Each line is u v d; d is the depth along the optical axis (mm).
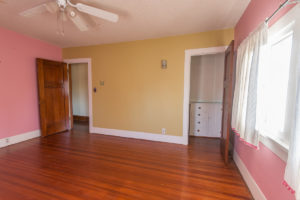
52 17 2215
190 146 2945
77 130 4020
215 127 3465
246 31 1904
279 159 1144
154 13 2061
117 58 3406
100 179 1867
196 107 3535
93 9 1581
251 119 1350
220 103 3445
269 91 1359
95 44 3549
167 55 3000
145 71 3201
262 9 1461
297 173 815
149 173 2004
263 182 1382
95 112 3736
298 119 809
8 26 2594
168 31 2703
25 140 3184
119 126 3541
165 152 2662
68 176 1925
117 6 1883
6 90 2840
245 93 1505
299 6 899
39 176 1918
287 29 1107
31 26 2572
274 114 1346
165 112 3131
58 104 3738
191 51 2822
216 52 2670
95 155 2531
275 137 1257
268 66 1253
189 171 2057
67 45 3670
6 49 2797
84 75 5223
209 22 2338
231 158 2438
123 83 3412
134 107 3369
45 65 3365
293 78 1065
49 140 3229
